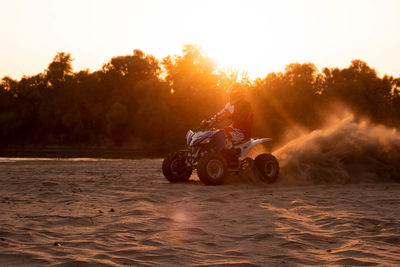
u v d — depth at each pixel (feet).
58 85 297.33
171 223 15.05
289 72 269.23
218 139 29.73
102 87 290.56
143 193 23.53
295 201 20.81
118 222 14.96
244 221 15.48
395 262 10.09
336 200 21.62
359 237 12.92
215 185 28.30
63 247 11.21
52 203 19.75
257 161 30.30
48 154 173.68
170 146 231.71
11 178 31.99
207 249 11.37
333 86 255.29
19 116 273.54
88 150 212.64
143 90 251.60
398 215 16.97
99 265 9.45
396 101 261.24
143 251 10.89
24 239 12.17
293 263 10.02
